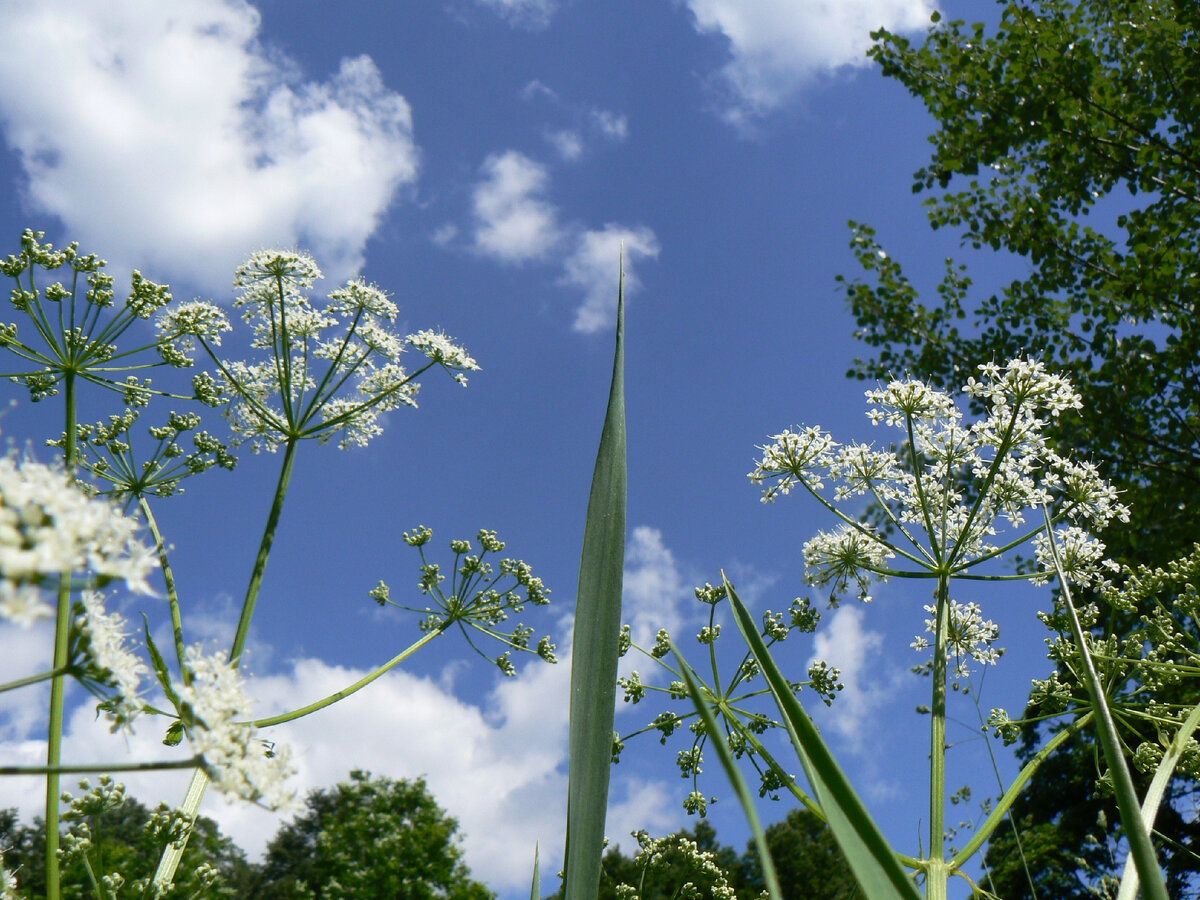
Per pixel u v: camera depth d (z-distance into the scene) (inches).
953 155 606.2
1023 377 192.2
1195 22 526.6
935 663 152.6
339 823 1090.7
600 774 71.7
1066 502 205.2
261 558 219.0
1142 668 172.2
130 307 221.6
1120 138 572.4
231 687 61.0
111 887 123.9
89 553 48.8
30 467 49.7
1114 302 596.4
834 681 209.8
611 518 82.7
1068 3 563.2
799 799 143.5
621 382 90.3
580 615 78.8
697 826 204.2
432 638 224.1
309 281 295.6
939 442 205.5
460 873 1067.9
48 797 116.6
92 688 60.6
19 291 210.8
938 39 588.4
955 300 655.8
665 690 216.1
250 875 1555.1
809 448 218.8
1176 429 524.1
